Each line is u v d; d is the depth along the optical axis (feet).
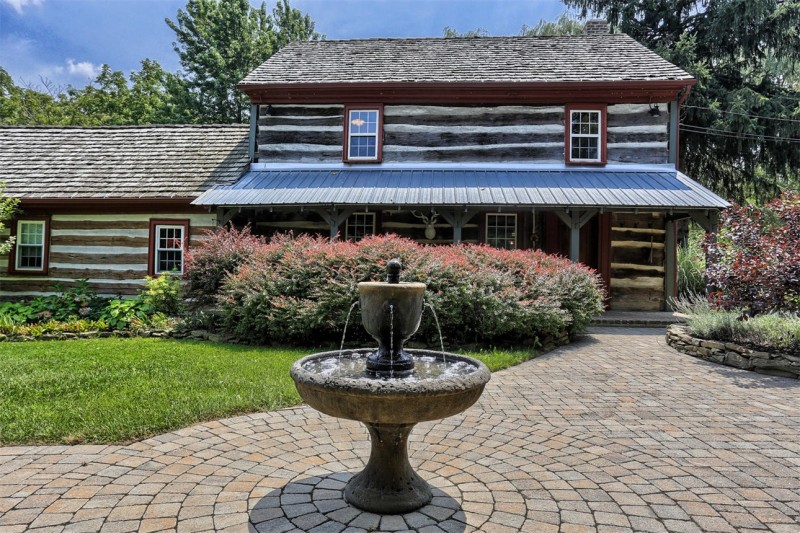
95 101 107.65
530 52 48.52
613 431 14.10
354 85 42.70
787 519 9.20
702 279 49.55
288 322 25.61
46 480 10.58
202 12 94.27
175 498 9.87
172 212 41.45
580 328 28.99
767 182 68.33
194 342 27.32
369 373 10.48
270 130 44.45
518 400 17.17
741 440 13.38
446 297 25.35
